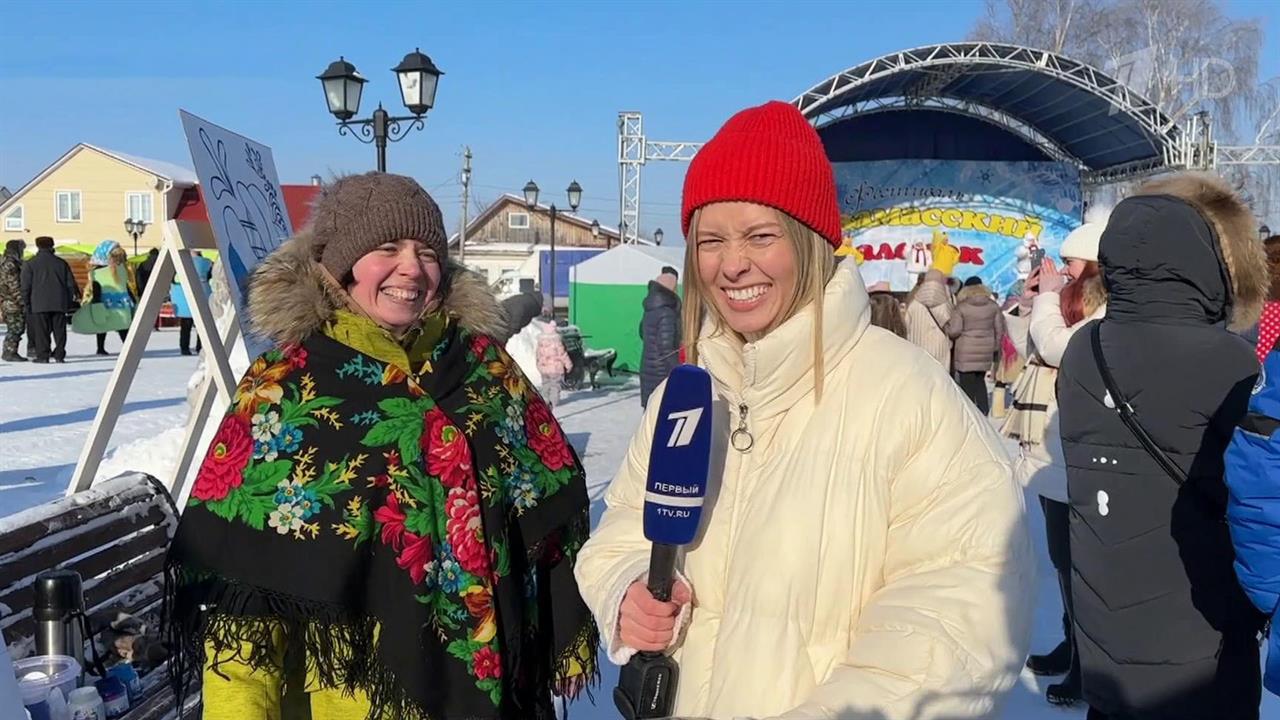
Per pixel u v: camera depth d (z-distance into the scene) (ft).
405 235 6.14
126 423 32.32
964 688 4.05
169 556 5.73
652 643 4.91
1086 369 7.95
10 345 51.85
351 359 6.07
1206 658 7.35
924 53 48.88
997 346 34.58
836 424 4.68
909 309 31.68
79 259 92.12
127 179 137.69
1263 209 84.53
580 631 6.87
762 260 4.77
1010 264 58.49
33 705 7.58
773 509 4.68
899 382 4.65
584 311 52.06
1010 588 4.29
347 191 6.18
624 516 5.79
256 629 5.48
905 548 4.49
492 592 6.11
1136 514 7.56
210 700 5.48
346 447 5.82
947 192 58.23
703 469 4.71
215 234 11.46
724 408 5.17
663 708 4.98
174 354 58.08
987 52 49.14
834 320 4.73
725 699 4.59
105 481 10.24
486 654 6.00
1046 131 58.95
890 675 4.08
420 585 5.81
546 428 7.06
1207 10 102.12
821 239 4.84
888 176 58.29
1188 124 51.47
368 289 6.21
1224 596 7.27
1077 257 12.30
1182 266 7.45
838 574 4.54
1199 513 7.34
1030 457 12.44
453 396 6.51
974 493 4.44
